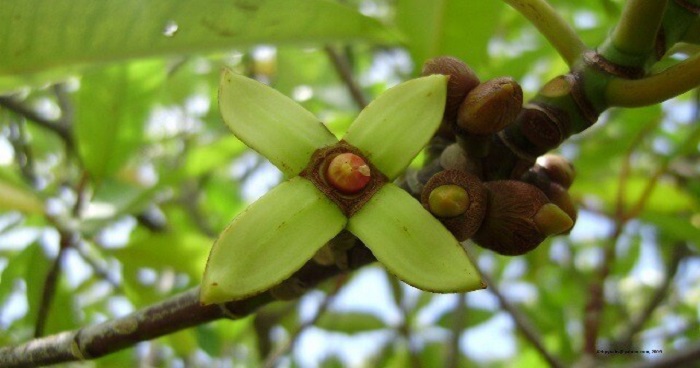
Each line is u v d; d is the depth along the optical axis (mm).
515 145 170
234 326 326
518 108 164
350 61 383
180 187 371
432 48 225
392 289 363
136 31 196
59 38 193
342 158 159
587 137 344
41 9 188
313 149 161
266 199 156
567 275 412
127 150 262
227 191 403
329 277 176
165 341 288
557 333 372
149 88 259
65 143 355
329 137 163
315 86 335
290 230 155
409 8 224
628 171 290
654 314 452
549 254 406
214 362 355
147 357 369
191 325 182
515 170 171
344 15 200
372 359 429
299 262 153
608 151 298
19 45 192
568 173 182
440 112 163
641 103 167
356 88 299
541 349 291
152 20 195
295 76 332
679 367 296
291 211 156
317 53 337
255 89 162
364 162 160
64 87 367
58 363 188
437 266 155
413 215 158
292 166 160
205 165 312
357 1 375
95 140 259
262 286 151
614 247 269
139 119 261
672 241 410
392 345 398
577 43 173
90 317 361
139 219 342
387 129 163
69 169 352
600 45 172
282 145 161
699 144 306
